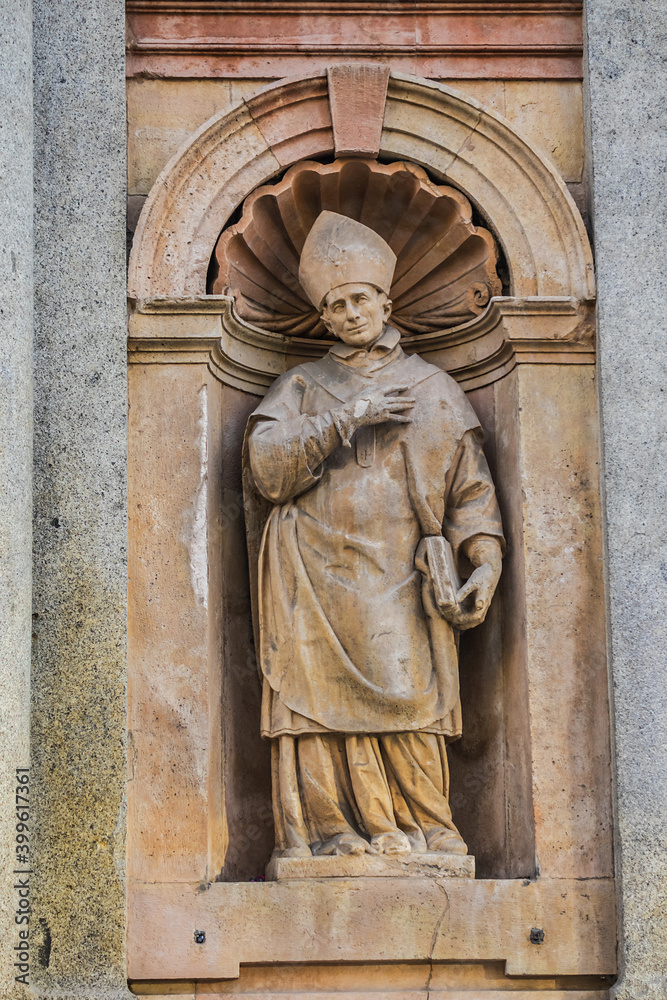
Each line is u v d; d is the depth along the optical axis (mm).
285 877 8203
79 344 8570
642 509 8477
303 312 9422
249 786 8766
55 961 7918
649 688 8297
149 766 8281
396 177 9109
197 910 8102
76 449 8453
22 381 8195
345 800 8477
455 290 9289
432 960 8117
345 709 8422
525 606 8570
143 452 8633
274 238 9250
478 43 9242
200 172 8953
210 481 8719
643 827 8148
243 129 9023
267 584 8641
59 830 8055
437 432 8734
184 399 8695
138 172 9062
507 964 8109
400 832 8359
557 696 8453
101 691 8211
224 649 8773
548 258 8906
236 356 9070
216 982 8086
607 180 8867
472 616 8523
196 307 8703
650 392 8602
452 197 9055
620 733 8266
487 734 8875
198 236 8883
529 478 8688
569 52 9266
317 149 9055
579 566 8594
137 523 8547
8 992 7719
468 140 9078
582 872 8250
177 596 8469
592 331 8773
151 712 8344
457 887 8180
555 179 8922
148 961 8031
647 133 8922
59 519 8367
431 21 9266
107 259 8680
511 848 8609
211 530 8695
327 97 9086
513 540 8758
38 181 8727
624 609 8383
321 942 8086
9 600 7938
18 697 7930
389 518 8641
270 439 8562
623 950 8039
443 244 9242
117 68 8914
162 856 8180
